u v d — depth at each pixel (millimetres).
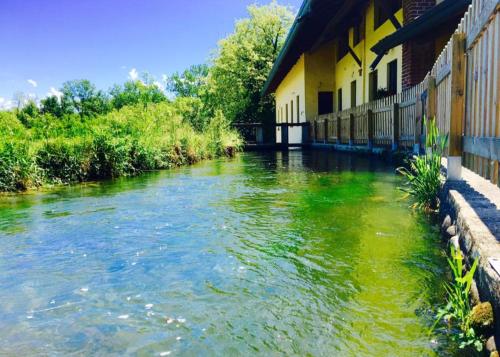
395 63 12180
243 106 30297
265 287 2471
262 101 32531
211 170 9445
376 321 2025
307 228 3750
